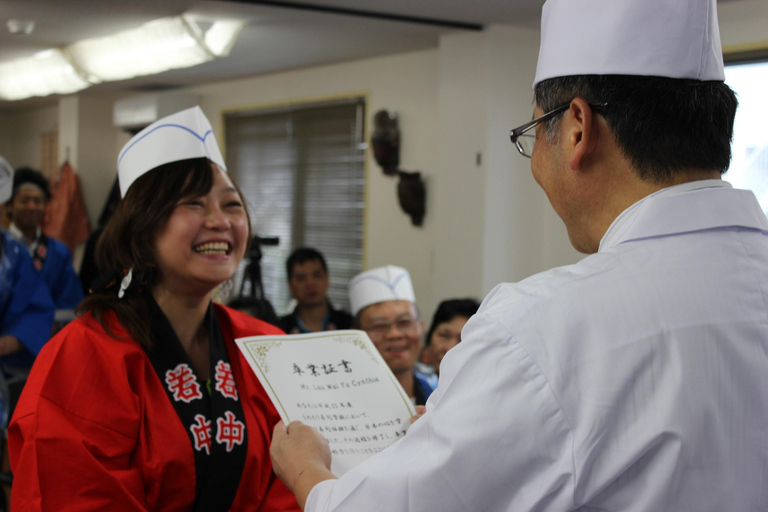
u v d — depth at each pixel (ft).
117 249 3.79
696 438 2.03
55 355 3.39
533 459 2.12
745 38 8.68
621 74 2.33
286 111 15.21
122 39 12.17
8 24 11.43
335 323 10.72
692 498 2.05
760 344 2.16
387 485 2.27
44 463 3.13
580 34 2.43
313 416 3.31
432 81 12.37
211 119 16.99
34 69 14.94
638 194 2.36
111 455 3.30
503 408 2.14
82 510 3.12
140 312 3.70
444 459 2.17
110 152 19.45
